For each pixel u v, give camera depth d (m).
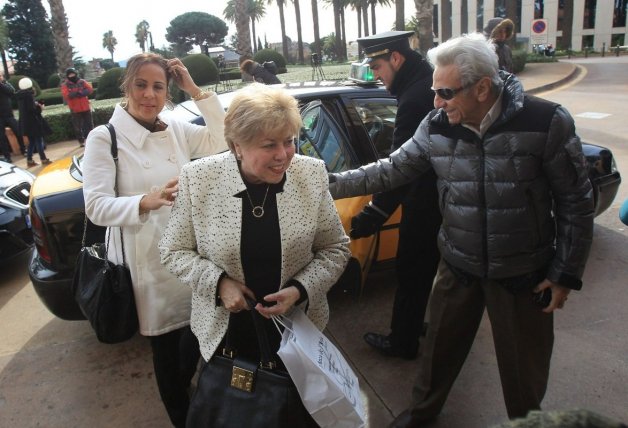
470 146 1.67
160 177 1.87
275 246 1.52
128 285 1.83
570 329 2.86
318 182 1.55
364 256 2.83
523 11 49.88
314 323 1.66
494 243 1.69
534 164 1.59
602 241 3.97
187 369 2.03
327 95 3.03
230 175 1.49
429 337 2.00
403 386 2.48
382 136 3.19
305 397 1.42
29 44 46.22
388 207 2.31
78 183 2.82
